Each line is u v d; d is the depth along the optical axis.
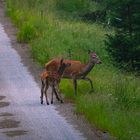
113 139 27.77
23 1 69.19
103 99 32.84
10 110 33.53
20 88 39.03
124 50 46.97
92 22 70.25
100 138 28.00
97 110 31.08
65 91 36.91
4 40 55.12
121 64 47.09
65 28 57.78
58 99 35.41
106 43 47.84
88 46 52.25
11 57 48.72
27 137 28.36
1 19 64.19
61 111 33.09
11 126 30.33
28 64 46.38
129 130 27.95
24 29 54.94
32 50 49.72
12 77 42.34
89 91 36.06
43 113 32.75
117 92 33.31
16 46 52.81
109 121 29.47
